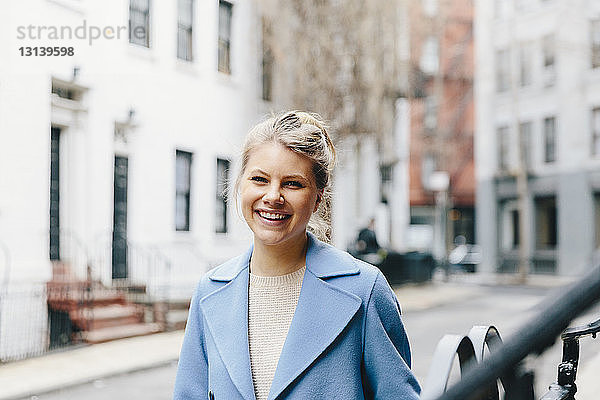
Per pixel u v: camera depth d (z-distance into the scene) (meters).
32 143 9.06
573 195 25.86
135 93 10.85
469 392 0.74
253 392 1.71
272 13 14.43
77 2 9.28
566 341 1.83
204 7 12.27
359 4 17.14
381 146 19.73
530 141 27.41
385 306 1.78
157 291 11.40
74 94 10.12
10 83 8.70
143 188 11.38
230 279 1.86
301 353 1.70
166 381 7.73
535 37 26.89
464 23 33.06
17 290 8.84
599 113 25.22
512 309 14.97
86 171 10.27
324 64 16.09
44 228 9.30
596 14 24.98
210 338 1.82
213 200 12.87
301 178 1.77
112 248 10.83
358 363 1.74
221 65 13.10
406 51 19.42
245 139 1.84
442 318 13.50
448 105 33.81
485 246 29.12
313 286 1.77
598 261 0.74
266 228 1.77
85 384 7.46
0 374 7.79
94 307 10.21
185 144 12.13
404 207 25.97
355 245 19.77
